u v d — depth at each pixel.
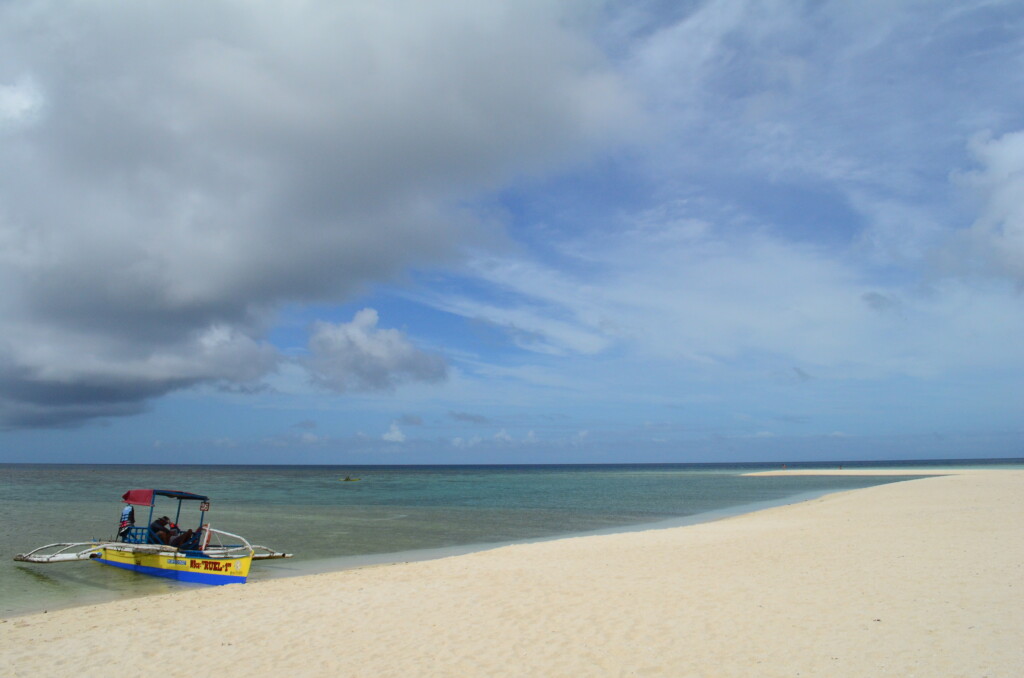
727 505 49.62
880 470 132.75
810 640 10.04
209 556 20.08
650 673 9.02
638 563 18.00
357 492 78.31
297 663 10.30
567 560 19.16
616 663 9.51
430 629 11.77
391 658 10.27
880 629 10.39
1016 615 10.77
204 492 77.88
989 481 55.16
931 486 50.78
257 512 46.91
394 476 161.75
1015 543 18.25
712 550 20.03
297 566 22.84
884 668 8.68
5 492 70.50
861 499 40.72
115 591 18.62
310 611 13.61
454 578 16.64
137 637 12.27
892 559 16.58
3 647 11.94
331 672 9.79
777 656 9.40
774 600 12.73
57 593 18.42
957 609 11.30
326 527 35.88
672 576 15.73
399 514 45.06
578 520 39.38
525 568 17.77
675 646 10.12
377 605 13.83
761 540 22.00
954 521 24.31
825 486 76.25
